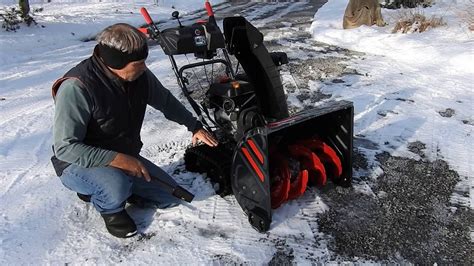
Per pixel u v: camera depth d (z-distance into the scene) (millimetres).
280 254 2529
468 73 5629
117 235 2699
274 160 2871
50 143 4102
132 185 2758
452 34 7160
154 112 4762
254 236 2680
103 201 2635
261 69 2783
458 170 3465
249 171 2641
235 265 2445
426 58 6266
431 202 3064
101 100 2449
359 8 8500
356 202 3039
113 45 2275
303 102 4832
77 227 2822
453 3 10125
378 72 5840
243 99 2902
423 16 7820
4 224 2838
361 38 7637
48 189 3270
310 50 7281
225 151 3158
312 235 2691
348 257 2516
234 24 2756
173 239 2674
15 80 6008
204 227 2773
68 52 7762
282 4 15016
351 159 3051
